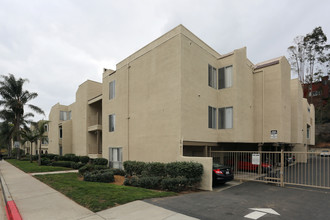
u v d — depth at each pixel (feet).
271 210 21.02
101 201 22.38
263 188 32.76
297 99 69.10
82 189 28.09
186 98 39.27
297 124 68.33
